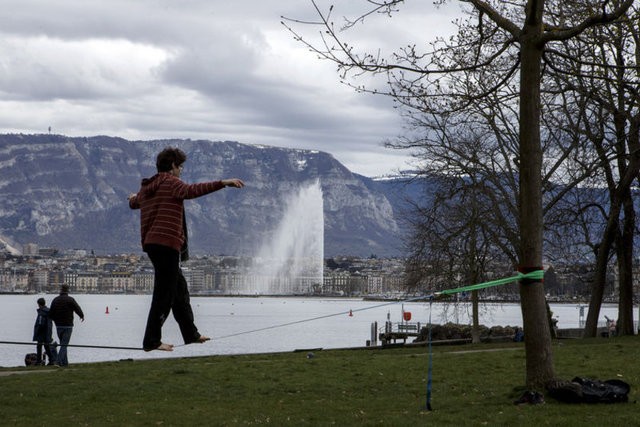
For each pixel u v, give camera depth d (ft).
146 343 26.94
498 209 143.23
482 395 58.59
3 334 402.72
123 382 67.36
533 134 54.49
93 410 55.06
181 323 27.61
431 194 153.79
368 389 64.23
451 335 218.38
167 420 50.70
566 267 163.73
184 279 27.66
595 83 110.63
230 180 27.17
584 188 144.56
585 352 91.40
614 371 70.38
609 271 183.11
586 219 151.12
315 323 595.06
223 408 55.57
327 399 59.41
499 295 196.75
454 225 153.58
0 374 77.56
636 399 53.16
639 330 180.14
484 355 92.27
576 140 128.47
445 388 63.41
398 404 55.93
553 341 128.77
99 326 479.82
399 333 234.99
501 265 170.60
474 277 157.58
